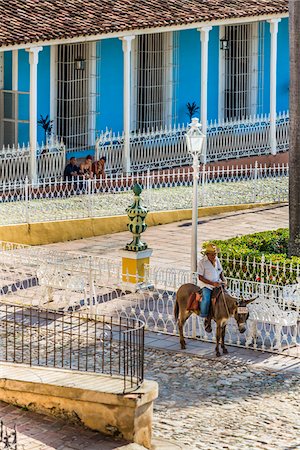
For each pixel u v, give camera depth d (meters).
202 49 39.47
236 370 22.75
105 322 24.94
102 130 40.06
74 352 23.02
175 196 36.09
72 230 33.34
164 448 18.72
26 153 35.28
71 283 26.25
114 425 18.53
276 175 39.22
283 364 23.11
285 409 20.75
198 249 31.86
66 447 18.03
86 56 39.25
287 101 44.78
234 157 40.31
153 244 32.66
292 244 27.73
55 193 34.59
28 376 19.66
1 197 33.66
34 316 25.58
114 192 35.59
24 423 18.83
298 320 25.00
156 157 38.47
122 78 40.56
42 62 38.28
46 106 38.56
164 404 20.83
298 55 27.84
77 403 18.81
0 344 23.45
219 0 40.50
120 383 19.14
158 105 41.53
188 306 23.77
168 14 38.44
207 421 20.08
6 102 37.59
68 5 37.47
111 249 32.09
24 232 32.28
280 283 25.81
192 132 25.22
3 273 28.48
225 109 43.44
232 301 23.22
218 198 36.62
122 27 36.91
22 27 35.28
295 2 27.81
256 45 43.31
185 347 24.11
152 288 27.48
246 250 26.92
